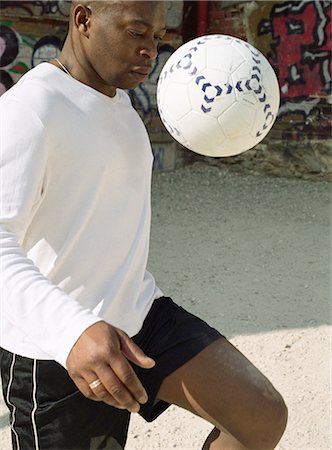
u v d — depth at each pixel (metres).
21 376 1.82
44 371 1.78
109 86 1.80
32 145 1.58
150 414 1.92
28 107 1.61
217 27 8.88
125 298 1.89
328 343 3.82
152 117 8.56
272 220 6.60
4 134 1.56
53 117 1.64
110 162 1.75
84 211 1.73
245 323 4.07
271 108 2.07
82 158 1.69
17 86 1.68
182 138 2.11
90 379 1.33
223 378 1.81
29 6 7.59
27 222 1.60
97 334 1.34
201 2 8.80
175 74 2.06
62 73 1.72
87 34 1.71
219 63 2.00
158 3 1.67
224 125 2.01
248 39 8.59
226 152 2.10
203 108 2.00
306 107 8.23
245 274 4.99
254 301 4.44
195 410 1.86
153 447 2.86
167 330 1.93
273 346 3.76
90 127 1.71
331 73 7.96
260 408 1.78
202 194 7.70
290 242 5.83
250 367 1.85
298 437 2.95
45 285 1.41
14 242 1.48
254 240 5.89
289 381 3.40
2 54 7.59
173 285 4.73
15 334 1.77
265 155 8.63
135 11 1.64
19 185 1.54
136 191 1.87
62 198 1.70
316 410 3.16
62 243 1.73
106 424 1.87
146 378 1.89
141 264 1.94
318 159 8.24
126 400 1.32
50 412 1.82
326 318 4.17
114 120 1.79
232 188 8.00
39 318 1.37
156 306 2.02
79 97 1.72
